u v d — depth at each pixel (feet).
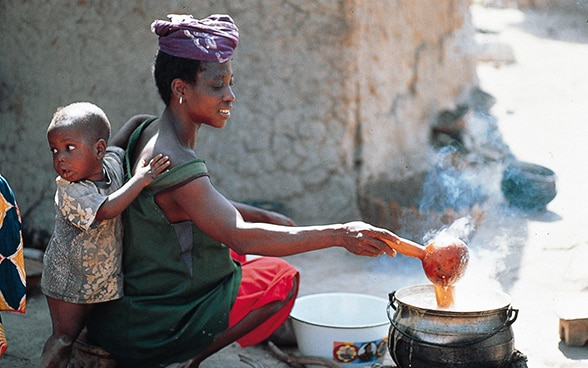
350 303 13.20
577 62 32.76
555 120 25.67
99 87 17.85
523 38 36.14
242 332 11.28
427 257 9.69
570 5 40.57
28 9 17.98
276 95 17.65
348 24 17.21
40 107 18.03
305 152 17.69
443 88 21.33
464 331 9.39
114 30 17.65
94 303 10.77
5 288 10.40
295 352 12.94
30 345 13.07
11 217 10.30
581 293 15.02
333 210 17.76
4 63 18.33
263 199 17.87
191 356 10.76
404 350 9.74
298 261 17.28
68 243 10.29
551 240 17.66
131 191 9.82
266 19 17.46
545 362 12.25
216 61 10.14
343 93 17.43
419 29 19.98
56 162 9.84
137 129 10.90
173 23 10.12
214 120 10.39
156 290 10.68
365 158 17.72
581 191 20.53
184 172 10.01
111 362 11.18
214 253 10.70
